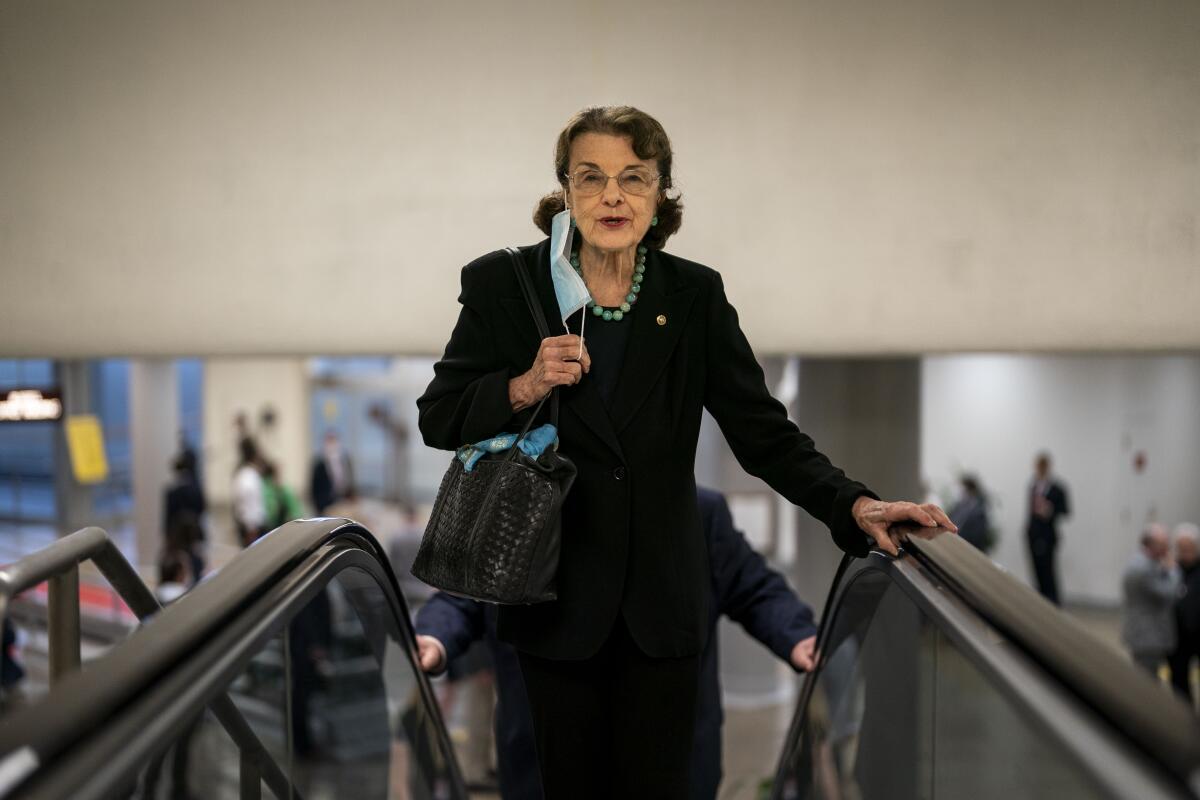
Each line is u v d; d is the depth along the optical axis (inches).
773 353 176.4
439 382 85.7
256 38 175.5
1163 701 42.9
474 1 173.9
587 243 84.4
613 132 79.7
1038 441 537.0
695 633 86.2
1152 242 171.2
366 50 175.3
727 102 173.5
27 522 663.1
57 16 175.3
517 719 123.4
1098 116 170.6
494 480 81.2
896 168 173.3
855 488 82.6
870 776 96.3
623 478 83.5
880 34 171.8
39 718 45.6
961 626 61.6
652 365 83.6
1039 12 170.1
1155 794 36.6
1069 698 47.0
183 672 54.7
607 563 83.9
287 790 85.8
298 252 178.2
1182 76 169.0
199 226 178.4
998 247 173.2
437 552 83.6
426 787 124.0
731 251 175.3
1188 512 503.8
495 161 175.6
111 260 178.9
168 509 448.8
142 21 175.3
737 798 248.2
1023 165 172.1
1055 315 173.3
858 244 174.6
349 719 124.3
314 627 179.6
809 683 112.8
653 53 173.3
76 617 88.6
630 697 87.1
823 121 173.3
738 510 358.3
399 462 737.0
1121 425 517.3
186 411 960.3
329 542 85.2
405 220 177.2
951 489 553.6
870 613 97.4
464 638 124.6
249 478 442.9
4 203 177.9
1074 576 531.5
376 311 178.4
